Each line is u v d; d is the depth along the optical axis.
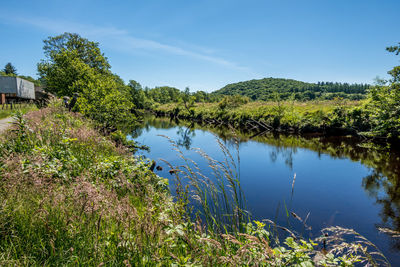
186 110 62.34
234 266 1.99
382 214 6.68
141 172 5.86
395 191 8.41
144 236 2.51
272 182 9.55
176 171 3.65
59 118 9.23
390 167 11.36
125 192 4.50
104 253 2.29
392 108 15.51
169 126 35.97
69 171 4.49
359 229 5.80
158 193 4.79
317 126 24.56
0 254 2.04
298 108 33.66
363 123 20.30
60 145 5.96
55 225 2.55
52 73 30.25
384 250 4.85
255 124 33.41
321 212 6.77
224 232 3.35
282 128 28.61
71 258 2.13
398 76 14.71
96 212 2.61
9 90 24.81
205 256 2.16
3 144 4.98
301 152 15.57
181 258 2.12
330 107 27.09
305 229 5.64
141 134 25.16
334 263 2.04
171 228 2.46
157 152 14.90
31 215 2.66
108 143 8.82
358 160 12.99
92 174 4.68
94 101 13.77
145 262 2.21
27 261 2.05
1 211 2.48
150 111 86.19
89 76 19.47
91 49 37.16
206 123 45.03
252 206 7.18
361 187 8.91
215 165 3.72
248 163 12.76
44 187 3.33
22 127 5.65
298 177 10.24
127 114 15.83
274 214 6.58
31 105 17.33
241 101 52.03
